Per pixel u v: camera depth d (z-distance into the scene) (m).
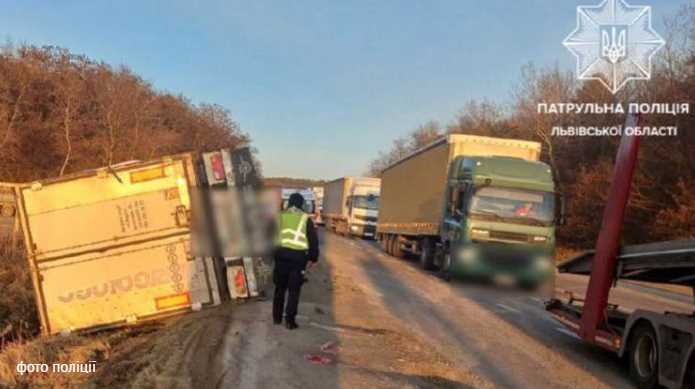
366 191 39.31
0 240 15.88
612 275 8.38
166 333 8.56
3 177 33.25
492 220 15.55
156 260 9.05
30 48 40.75
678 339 6.64
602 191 29.34
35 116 38.03
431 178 19.94
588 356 8.87
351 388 6.20
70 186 8.87
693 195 24.58
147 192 9.04
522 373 7.79
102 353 8.26
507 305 13.23
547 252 15.52
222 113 68.25
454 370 7.54
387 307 11.92
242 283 9.23
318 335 8.41
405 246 24.03
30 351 8.05
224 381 6.25
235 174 9.35
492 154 18.38
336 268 18.47
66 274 8.84
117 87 43.31
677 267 7.09
